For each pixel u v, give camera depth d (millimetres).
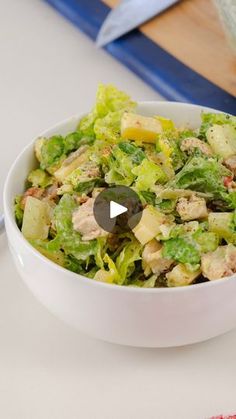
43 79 556
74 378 340
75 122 405
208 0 586
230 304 323
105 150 374
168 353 351
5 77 559
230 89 514
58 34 608
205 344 355
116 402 328
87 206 344
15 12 636
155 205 347
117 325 324
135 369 344
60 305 333
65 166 377
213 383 336
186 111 411
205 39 556
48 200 369
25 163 386
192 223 333
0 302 378
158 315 316
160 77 531
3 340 358
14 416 323
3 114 517
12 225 341
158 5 576
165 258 326
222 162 370
